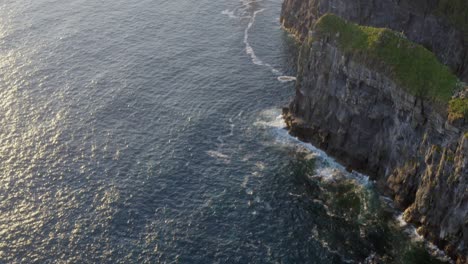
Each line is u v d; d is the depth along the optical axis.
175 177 99.31
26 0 164.62
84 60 134.62
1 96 120.56
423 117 88.50
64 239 86.31
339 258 83.06
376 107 96.44
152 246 85.12
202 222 89.69
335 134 103.50
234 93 123.25
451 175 82.25
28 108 117.00
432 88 88.69
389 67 93.56
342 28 102.25
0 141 107.38
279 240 86.38
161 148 106.44
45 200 93.94
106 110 116.69
